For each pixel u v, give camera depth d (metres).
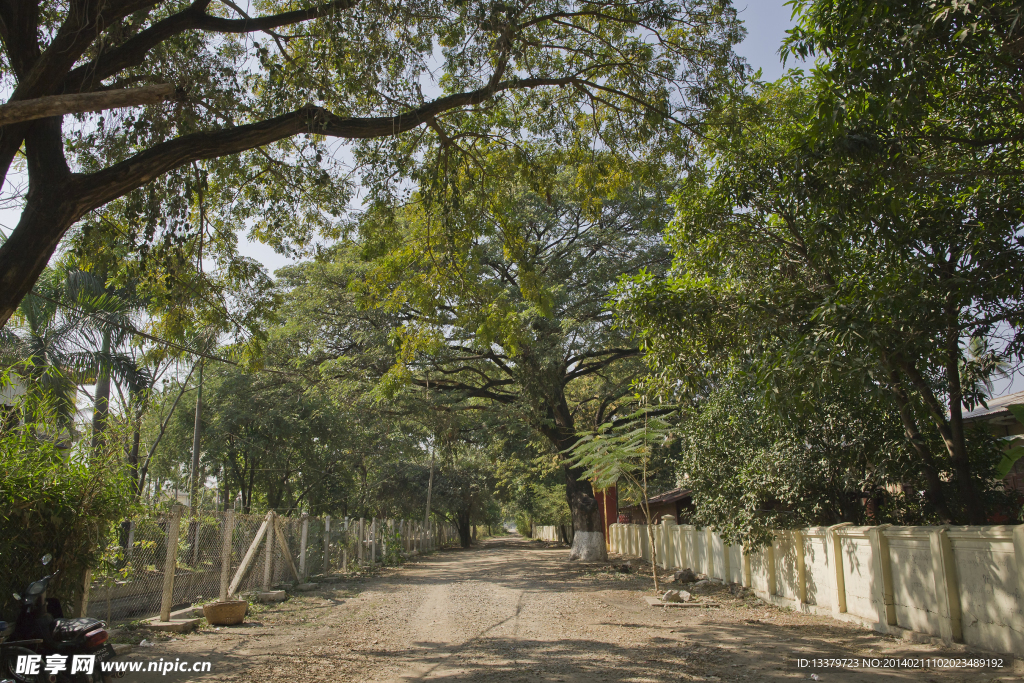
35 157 6.80
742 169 9.27
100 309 15.14
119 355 17.56
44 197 6.70
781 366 8.08
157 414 24.31
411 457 43.12
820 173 8.26
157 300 10.38
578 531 26.56
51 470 7.27
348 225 11.23
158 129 8.58
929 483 9.68
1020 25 6.45
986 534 7.13
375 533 27.55
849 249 8.99
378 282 11.12
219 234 11.04
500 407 24.69
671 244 10.43
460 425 28.83
